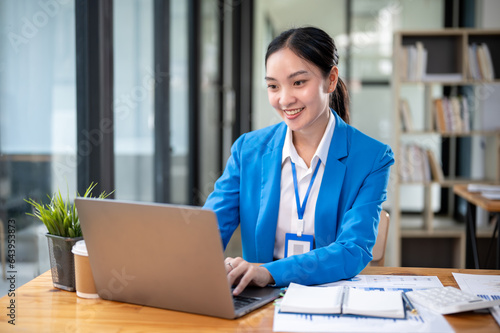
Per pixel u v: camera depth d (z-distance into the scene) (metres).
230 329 1.07
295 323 1.08
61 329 1.08
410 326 1.06
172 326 1.09
